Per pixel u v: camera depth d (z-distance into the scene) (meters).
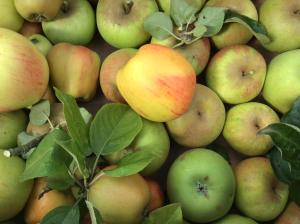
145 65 0.27
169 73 0.27
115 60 0.32
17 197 0.28
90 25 0.35
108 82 0.32
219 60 0.33
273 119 0.33
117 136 0.29
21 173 0.28
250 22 0.32
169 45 0.33
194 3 0.33
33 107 0.31
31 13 0.32
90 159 0.29
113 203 0.27
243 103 0.34
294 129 0.27
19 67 0.28
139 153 0.27
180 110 0.28
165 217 0.27
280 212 0.33
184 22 0.32
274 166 0.32
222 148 0.34
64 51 0.32
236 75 0.33
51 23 0.34
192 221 0.32
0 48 0.27
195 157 0.31
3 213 0.28
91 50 0.34
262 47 0.36
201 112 0.32
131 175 0.28
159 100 0.28
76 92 0.32
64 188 0.27
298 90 0.32
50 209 0.29
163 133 0.31
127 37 0.34
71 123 0.25
